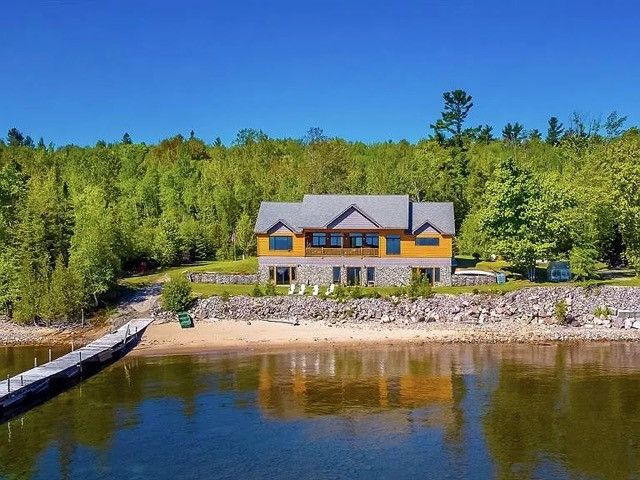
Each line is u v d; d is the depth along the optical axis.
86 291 64.94
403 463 31.42
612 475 29.70
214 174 130.75
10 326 63.34
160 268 87.88
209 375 47.53
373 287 69.19
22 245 68.69
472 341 56.69
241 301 64.69
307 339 57.75
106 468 31.52
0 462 32.44
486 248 84.31
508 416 37.59
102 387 44.94
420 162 119.31
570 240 69.94
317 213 73.12
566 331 58.38
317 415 38.41
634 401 39.78
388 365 49.53
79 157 160.50
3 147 169.12
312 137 146.50
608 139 129.88
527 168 71.56
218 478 30.20
